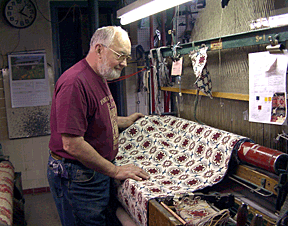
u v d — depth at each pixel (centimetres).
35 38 369
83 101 146
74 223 170
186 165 168
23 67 367
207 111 198
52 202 357
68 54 462
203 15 196
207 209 118
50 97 382
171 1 157
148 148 201
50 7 372
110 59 153
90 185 163
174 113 243
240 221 98
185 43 204
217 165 152
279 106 136
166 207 122
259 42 137
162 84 240
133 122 232
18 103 370
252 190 128
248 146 141
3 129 369
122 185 163
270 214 115
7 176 249
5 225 165
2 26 355
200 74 174
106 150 167
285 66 129
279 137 139
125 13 203
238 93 164
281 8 134
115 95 438
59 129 144
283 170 121
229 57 168
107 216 196
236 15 163
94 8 313
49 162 170
